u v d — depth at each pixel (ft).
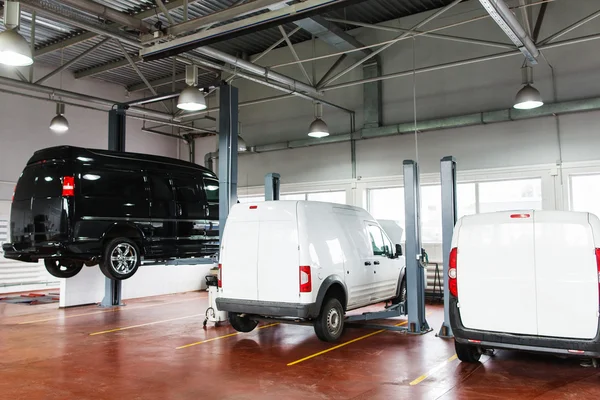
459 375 18.25
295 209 22.56
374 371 18.93
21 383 17.71
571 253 16.39
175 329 27.96
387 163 45.21
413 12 43.70
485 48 40.86
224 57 34.55
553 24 38.06
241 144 46.62
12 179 47.50
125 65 48.62
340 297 24.56
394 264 30.22
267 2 20.85
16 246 27.27
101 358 21.30
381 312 26.96
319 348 22.97
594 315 15.87
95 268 39.06
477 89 41.16
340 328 24.12
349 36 41.50
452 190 25.41
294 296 21.83
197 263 33.12
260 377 18.21
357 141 47.03
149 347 23.39
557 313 16.34
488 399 15.52
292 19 20.68
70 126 51.88
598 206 36.76
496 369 18.99
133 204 29.27
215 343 24.18
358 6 42.04
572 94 37.29
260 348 23.03
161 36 24.09
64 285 36.91
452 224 25.41
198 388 16.97
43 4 28.71
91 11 24.72
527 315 16.78
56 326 29.12
